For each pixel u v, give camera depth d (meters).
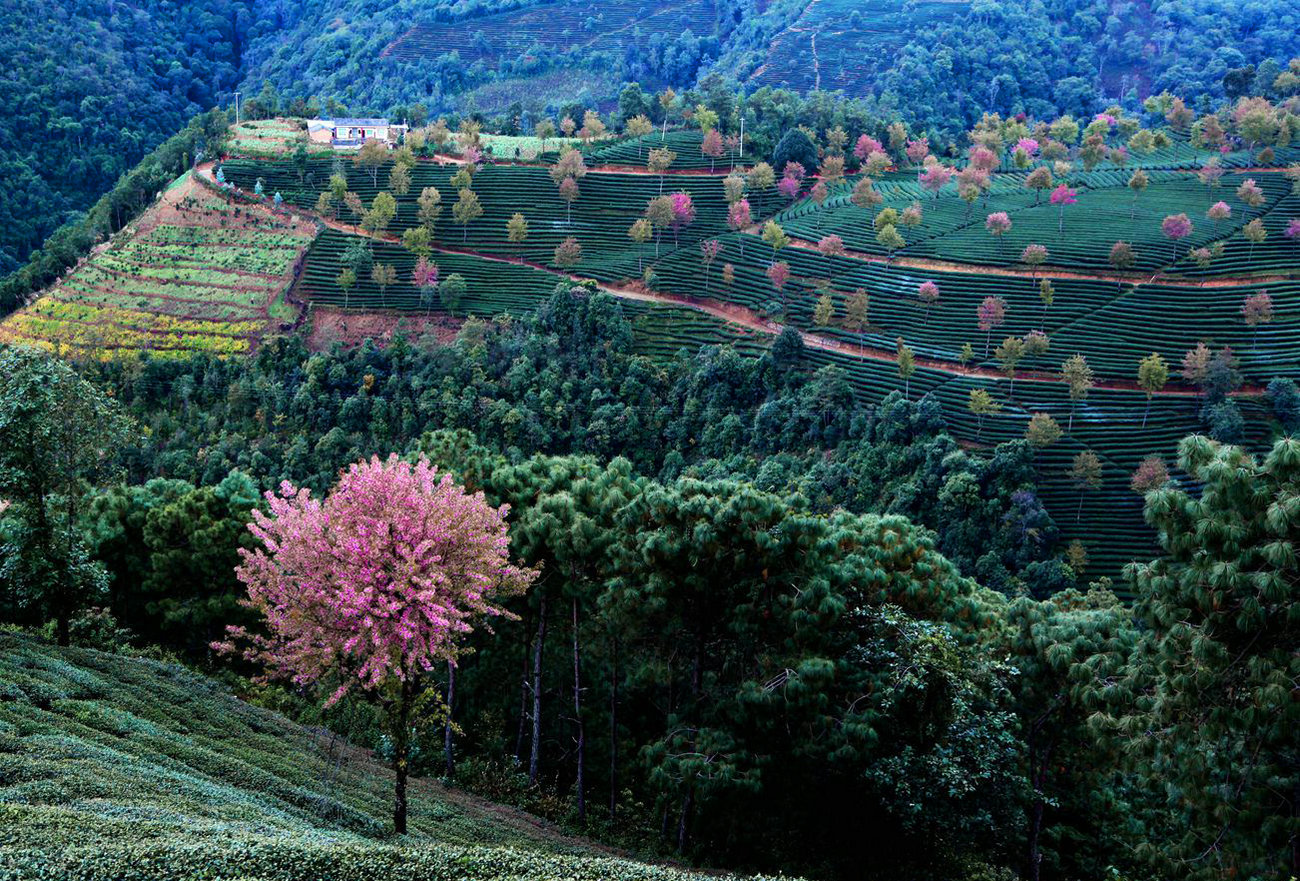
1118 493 95.00
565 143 175.38
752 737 35.34
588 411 113.06
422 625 27.05
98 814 21.84
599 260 143.88
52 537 44.47
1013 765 33.75
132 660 44.12
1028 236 141.12
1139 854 28.38
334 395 112.75
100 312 130.75
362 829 30.20
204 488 57.25
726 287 136.12
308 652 27.59
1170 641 26.53
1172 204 150.50
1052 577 82.88
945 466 92.75
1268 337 113.25
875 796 35.72
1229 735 26.33
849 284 134.25
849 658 35.72
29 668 35.91
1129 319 119.88
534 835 36.38
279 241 143.88
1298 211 140.75
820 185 158.25
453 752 45.78
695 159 169.62
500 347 118.06
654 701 44.09
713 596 36.59
